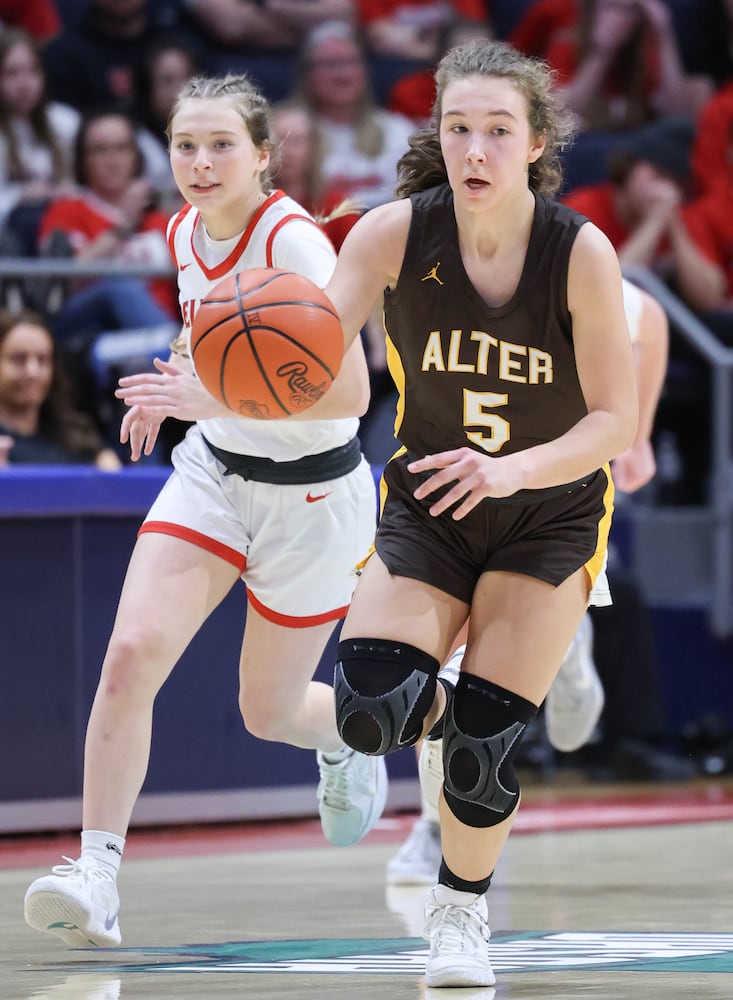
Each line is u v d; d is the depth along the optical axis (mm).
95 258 16812
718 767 16594
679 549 18078
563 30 22047
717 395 17484
